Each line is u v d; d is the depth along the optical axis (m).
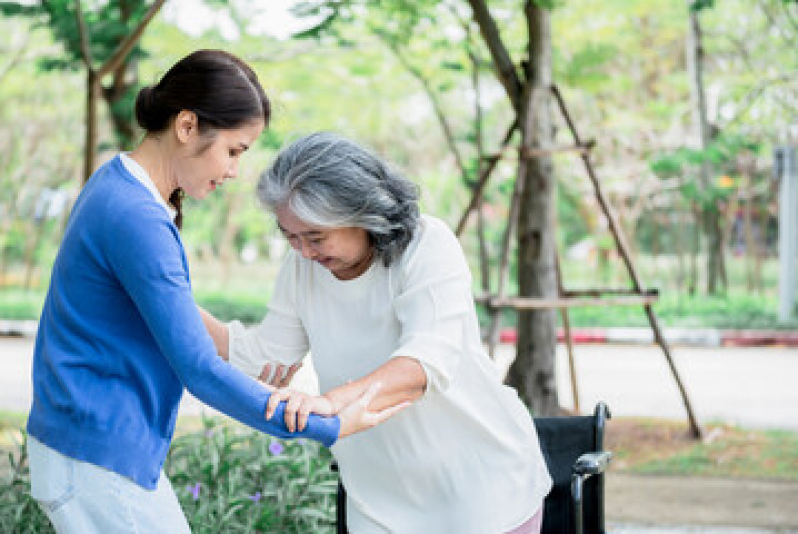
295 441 4.29
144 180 2.21
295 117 14.50
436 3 7.51
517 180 6.42
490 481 2.50
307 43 11.84
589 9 13.22
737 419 7.80
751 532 4.92
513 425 2.55
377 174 2.34
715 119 15.93
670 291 17.12
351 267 2.49
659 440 6.95
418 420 2.47
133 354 2.20
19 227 18.97
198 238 18.80
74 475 2.17
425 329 2.36
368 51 11.70
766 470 6.16
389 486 2.58
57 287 2.21
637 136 16.67
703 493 5.66
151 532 2.22
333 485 4.06
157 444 2.24
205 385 2.17
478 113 8.94
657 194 17.00
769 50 15.87
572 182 16.67
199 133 2.21
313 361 2.61
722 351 12.43
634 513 5.27
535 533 2.58
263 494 4.02
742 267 18.70
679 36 16.14
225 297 17.69
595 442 2.77
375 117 16.00
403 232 2.39
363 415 2.26
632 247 17.25
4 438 6.52
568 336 7.13
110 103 9.07
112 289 2.17
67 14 7.93
